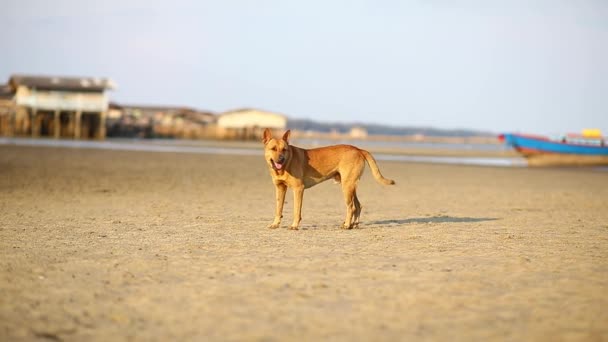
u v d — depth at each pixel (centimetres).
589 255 924
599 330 556
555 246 1012
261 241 1030
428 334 541
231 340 523
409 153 6631
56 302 633
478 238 1093
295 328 555
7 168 2788
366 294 672
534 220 1426
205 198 1836
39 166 2997
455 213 1566
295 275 760
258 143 9912
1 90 10775
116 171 2856
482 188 2473
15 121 8950
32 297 650
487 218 1460
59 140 7869
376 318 586
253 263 834
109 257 870
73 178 2409
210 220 1323
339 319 582
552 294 680
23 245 961
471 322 576
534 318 591
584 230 1241
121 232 1122
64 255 881
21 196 1744
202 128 12125
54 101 8475
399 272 785
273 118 12319
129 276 750
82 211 1456
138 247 957
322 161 1201
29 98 8431
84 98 8556
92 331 545
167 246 969
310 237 1084
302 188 1191
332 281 730
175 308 615
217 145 7769
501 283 730
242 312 602
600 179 3288
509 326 566
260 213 1488
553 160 5138
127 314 595
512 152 8450
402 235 1122
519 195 2191
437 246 995
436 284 721
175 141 9725
